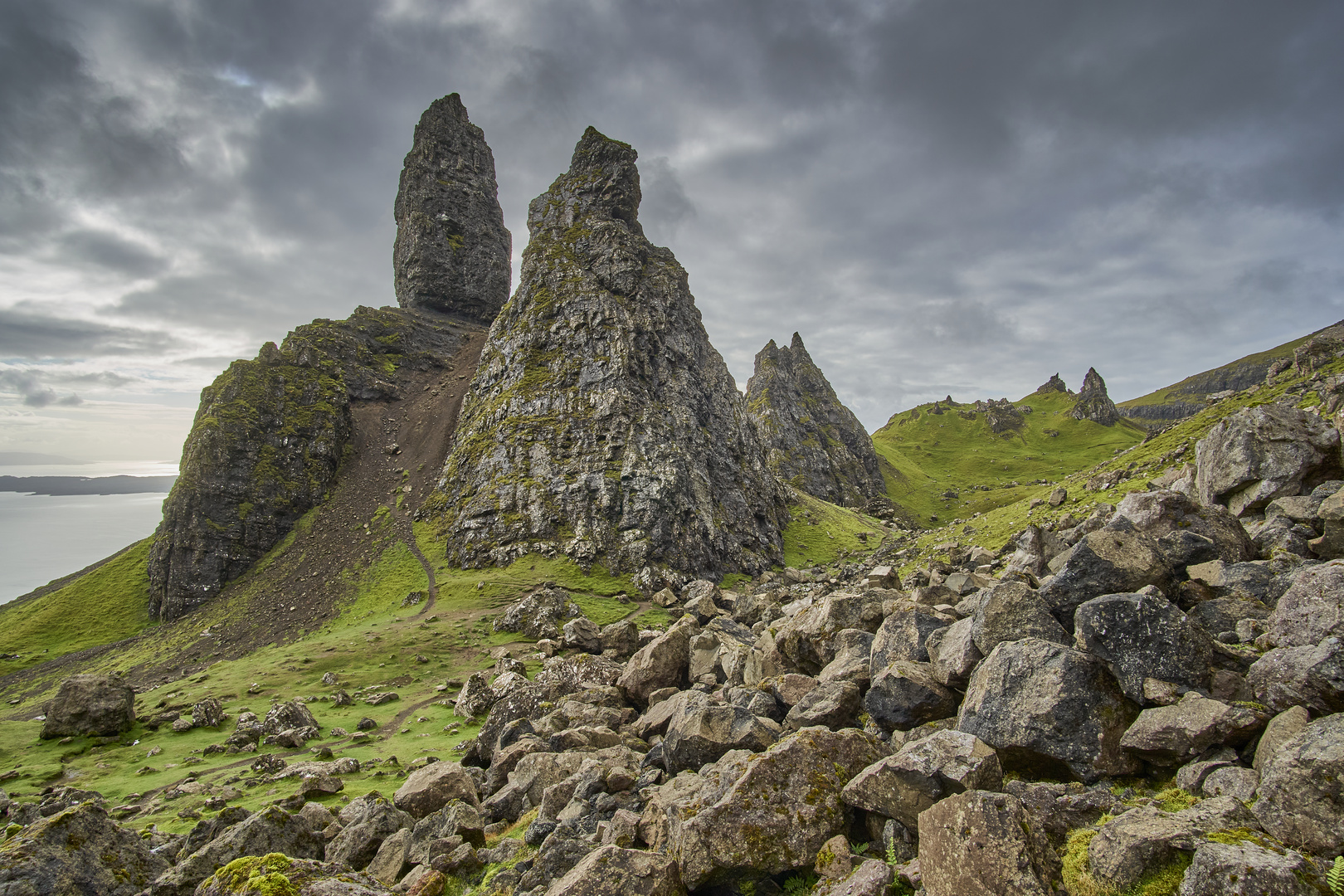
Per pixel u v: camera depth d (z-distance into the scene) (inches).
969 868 385.1
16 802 1401.3
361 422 7180.1
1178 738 466.0
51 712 2135.8
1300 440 1074.1
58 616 4921.3
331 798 1275.8
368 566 5019.7
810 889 486.9
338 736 2014.0
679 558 5064.0
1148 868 354.0
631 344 6353.3
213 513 5329.7
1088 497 2854.3
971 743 502.0
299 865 572.1
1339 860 305.0
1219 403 3228.3
